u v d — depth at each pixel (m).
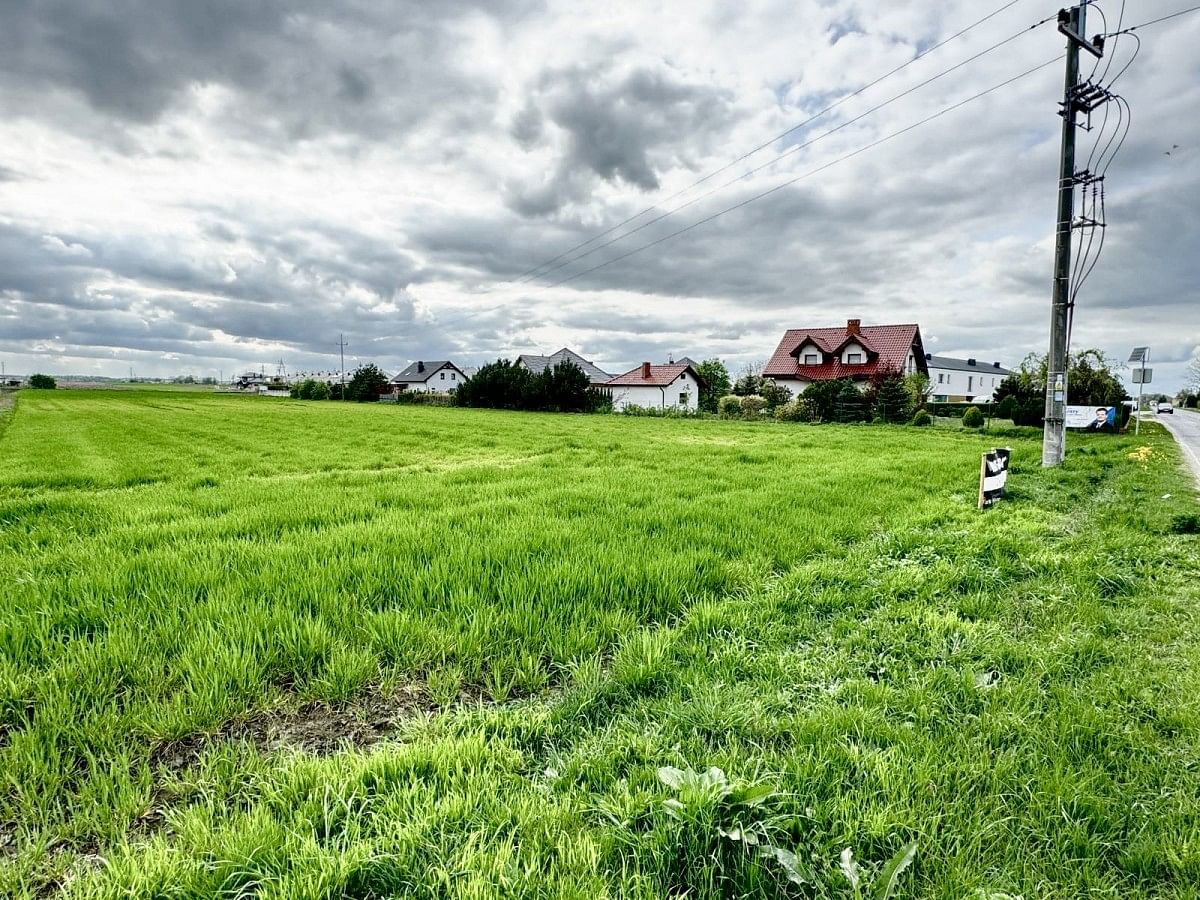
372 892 1.95
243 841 2.09
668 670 3.48
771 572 5.54
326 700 3.17
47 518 7.44
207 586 4.60
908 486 10.71
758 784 2.10
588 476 11.84
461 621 3.98
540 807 2.29
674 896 1.94
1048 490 10.27
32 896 1.95
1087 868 2.04
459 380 109.88
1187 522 6.99
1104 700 3.10
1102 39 12.56
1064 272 13.23
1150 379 27.97
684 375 67.44
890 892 1.84
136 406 52.00
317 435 24.05
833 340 53.44
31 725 2.75
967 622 4.14
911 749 2.67
